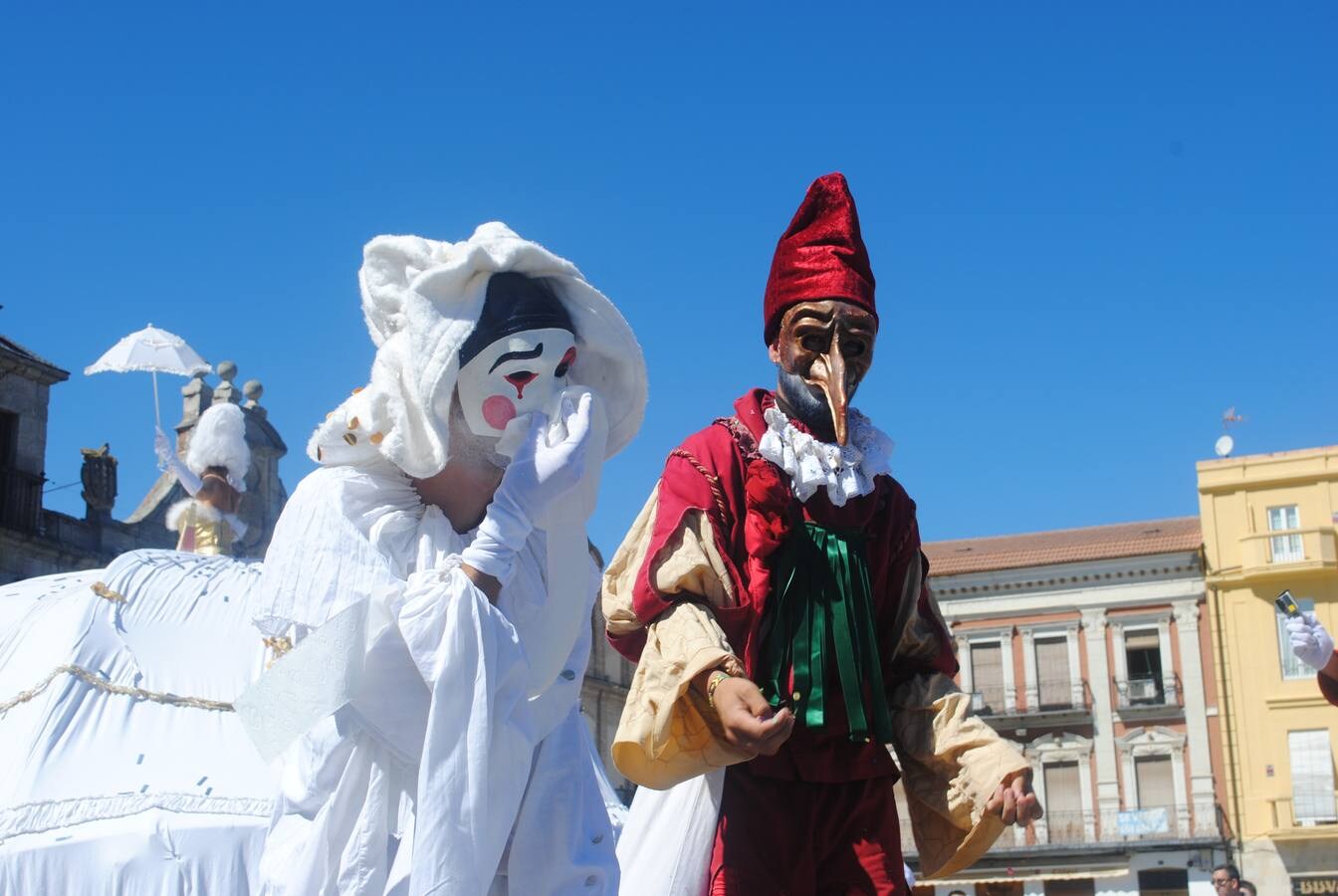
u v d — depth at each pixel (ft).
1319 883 123.85
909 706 13.70
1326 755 126.21
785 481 13.44
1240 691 129.59
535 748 10.95
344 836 10.32
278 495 64.85
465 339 10.75
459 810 9.72
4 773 13.89
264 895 10.35
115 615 15.39
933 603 14.10
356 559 10.40
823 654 13.03
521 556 10.85
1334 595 128.57
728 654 12.07
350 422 10.88
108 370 20.63
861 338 13.85
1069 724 133.80
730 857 12.80
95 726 14.37
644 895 12.95
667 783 12.23
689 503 13.08
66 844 13.25
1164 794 130.21
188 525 19.85
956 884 130.21
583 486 11.06
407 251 11.10
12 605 16.11
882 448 13.94
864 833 13.01
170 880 13.19
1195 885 126.62
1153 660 133.39
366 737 10.39
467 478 11.18
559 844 10.77
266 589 10.43
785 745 12.91
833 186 14.29
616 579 13.41
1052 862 130.41
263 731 9.93
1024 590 137.08
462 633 10.05
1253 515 132.67
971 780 13.09
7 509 74.13
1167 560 133.90
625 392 11.62
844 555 13.35
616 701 88.12
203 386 66.44
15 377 77.05
